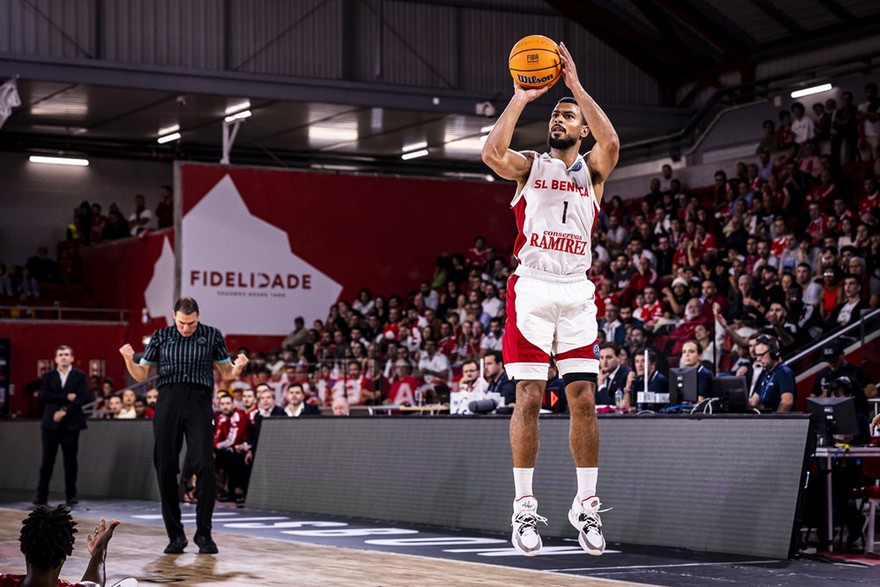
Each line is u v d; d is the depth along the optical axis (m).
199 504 7.54
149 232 21.94
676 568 6.79
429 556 7.29
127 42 19.59
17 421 16.02
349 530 9.20
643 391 10.57
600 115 5.10
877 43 19.84
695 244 18.53
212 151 25.27
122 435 13.96
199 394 7.70
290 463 11.50
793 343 13.81
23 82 18.98
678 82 23.14
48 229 26.52
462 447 9.64
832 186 17.92
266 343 20.45
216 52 20.22
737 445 7.80
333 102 20.28
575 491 8.70
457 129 22.88
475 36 22.12
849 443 8.84
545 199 5.11
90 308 23.84
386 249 21.56
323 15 20.95
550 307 5.08
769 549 7.41
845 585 6.06
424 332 17.92
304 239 20.91
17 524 9.60
